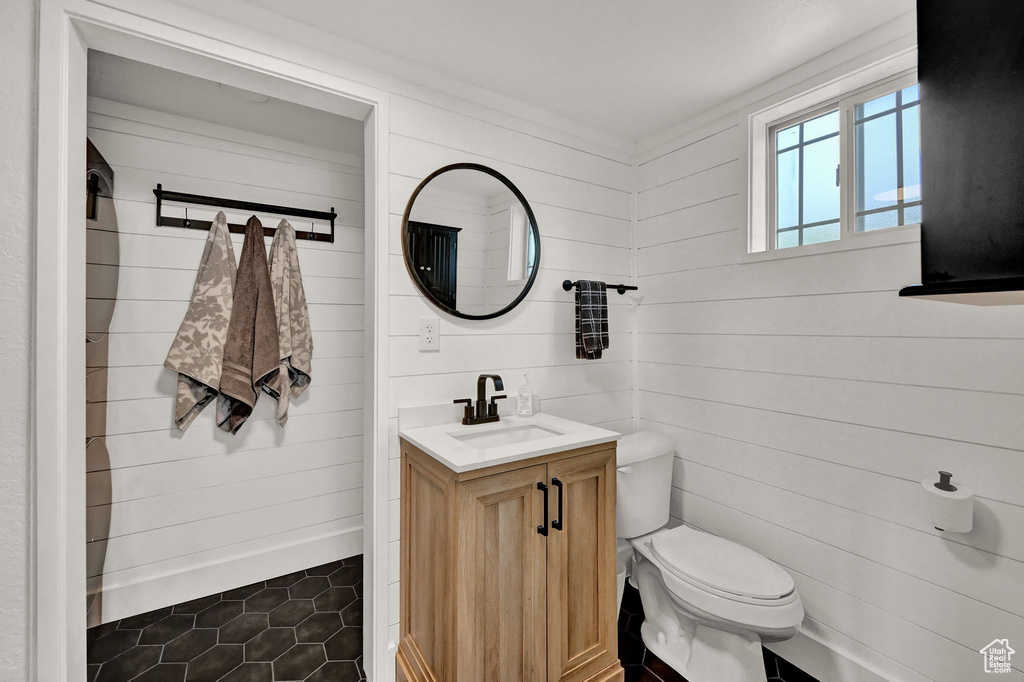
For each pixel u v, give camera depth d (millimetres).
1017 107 493
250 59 1451
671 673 1779
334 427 2582
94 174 1826
